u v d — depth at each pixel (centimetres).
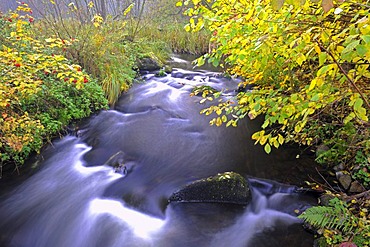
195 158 476
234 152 485
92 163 470
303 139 408
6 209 373
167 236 327
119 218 354
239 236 322
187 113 652
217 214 354
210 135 552
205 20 273
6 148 418
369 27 120
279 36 198
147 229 338
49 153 479
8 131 393
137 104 691
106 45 737
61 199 389
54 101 541
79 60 677
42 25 700
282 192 377
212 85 805
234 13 252
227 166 447
